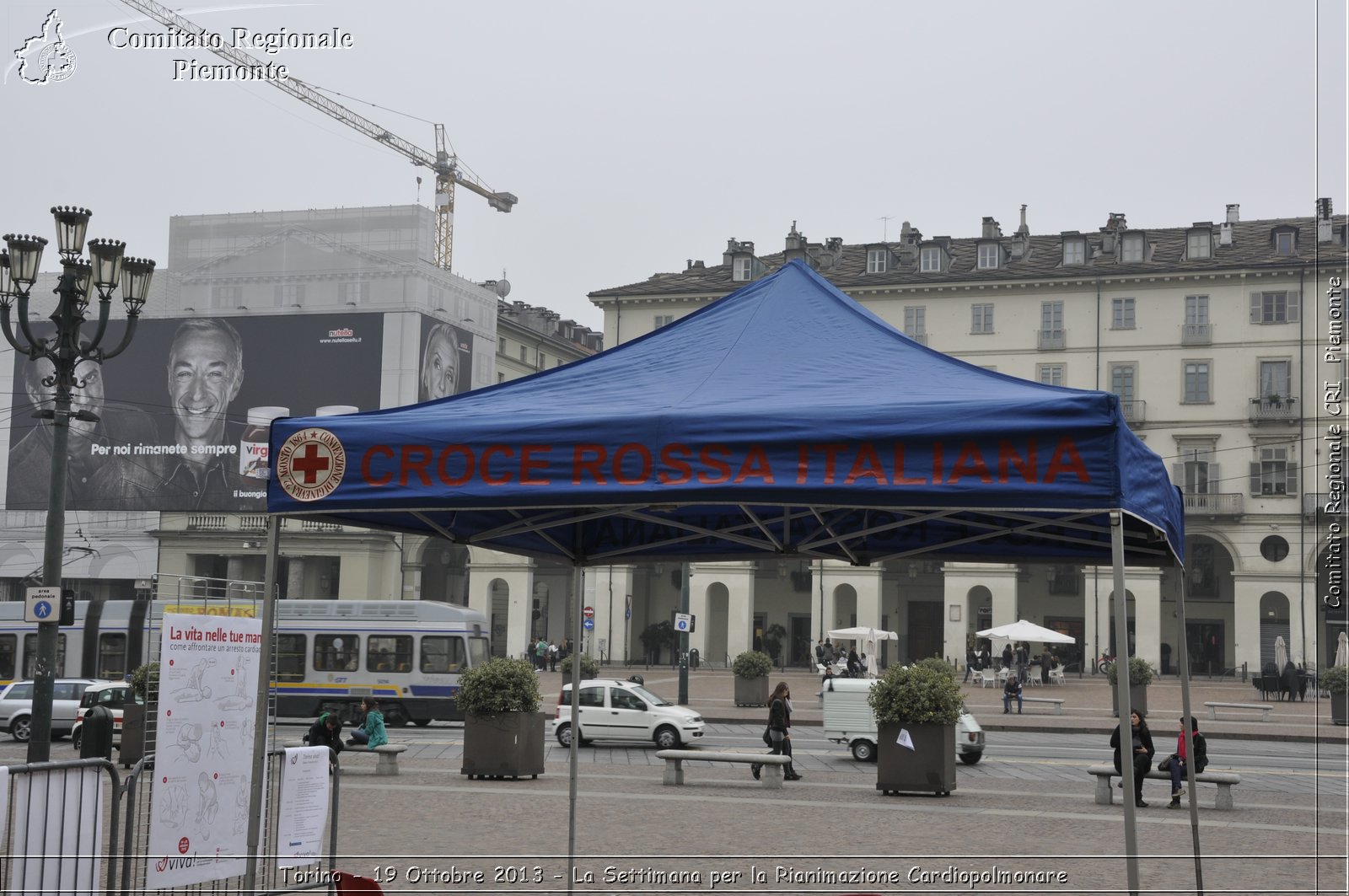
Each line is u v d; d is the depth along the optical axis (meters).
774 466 9.09
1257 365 80.88
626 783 25.91
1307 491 79.25
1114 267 83.56
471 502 9.63
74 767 9.93
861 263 92.25
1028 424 8.78
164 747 11.41
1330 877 15.53
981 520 12.57
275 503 10.16
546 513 12.76
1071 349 84.00
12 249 21.14
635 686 36.50
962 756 31.88
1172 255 85.25
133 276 21.91
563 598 97.88
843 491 8.95
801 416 9.13
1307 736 42.56
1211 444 81.44
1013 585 82.50
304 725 44.19
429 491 9.73
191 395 85.62
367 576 86.25
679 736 35.53
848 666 67.19
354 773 27.30
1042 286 84.62
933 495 8.84
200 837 11.79
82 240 21.45
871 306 88.00
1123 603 8.94
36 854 9.48
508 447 9.61
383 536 87.31
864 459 8.98
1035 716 50.22
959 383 9.93
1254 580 79.88
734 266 91.88
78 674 46.97
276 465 10.16
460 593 98.75
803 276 11.90
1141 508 9.58
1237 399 81.12
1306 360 79.94
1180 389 82.19
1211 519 80.56
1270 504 79.94
